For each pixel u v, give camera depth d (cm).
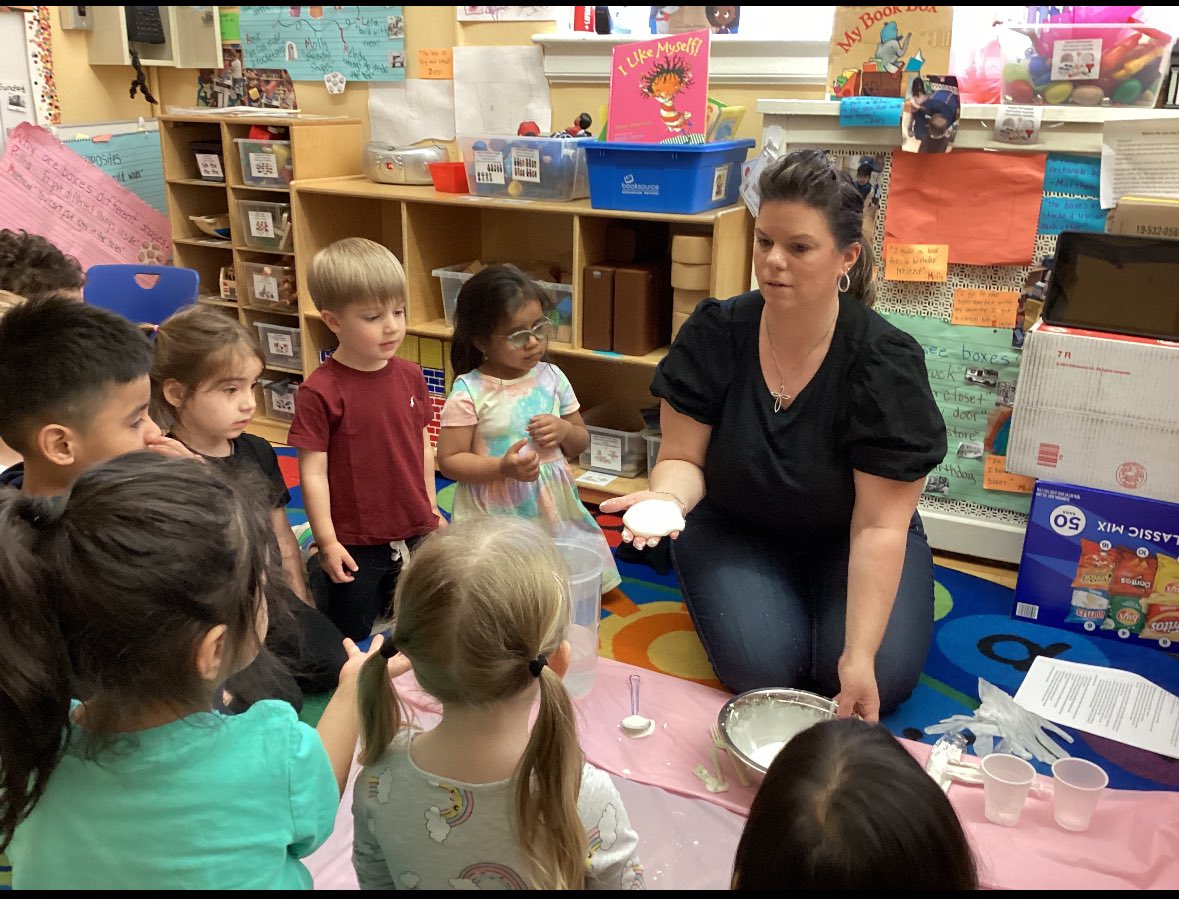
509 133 293
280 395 322
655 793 154
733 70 258
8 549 80
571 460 287
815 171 158
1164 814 147
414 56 300
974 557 244
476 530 98
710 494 195
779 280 162
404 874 98
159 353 174
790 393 177
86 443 134
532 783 92
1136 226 202
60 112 328
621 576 235
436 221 290
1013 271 226
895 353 168
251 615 90
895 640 177
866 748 78
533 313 207
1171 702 182
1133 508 197
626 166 240
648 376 292
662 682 186
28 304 138
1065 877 133
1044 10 221
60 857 85
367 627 207
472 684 92
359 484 203
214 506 87
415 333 283
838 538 191
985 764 151
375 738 100
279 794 91
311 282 197
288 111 317
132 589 80
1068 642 205
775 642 179
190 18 329
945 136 218
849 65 231
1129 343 193
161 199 353
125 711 86
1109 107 209
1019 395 205
